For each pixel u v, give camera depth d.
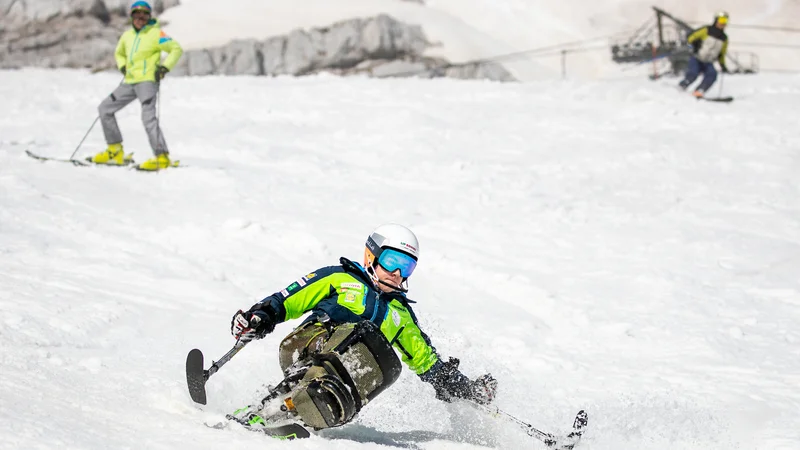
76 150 36.22
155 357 17.06
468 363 19.48
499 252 28.53
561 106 52.72
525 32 144.88
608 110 50.88
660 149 41.97
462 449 13.78
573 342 21.75
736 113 48.78
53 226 26.72
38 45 130.12
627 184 37.19
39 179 32.62
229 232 27.81
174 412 13.51
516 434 14.91
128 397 13.89
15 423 10.98
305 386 12.57
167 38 35.59
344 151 41.69
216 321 20.39
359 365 12.91
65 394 13.20
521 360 20.08
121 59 35.78
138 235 27.02
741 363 20.34
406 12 140.38
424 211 32.47
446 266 26.53
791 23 142.00
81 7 133.50
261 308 13.20
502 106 52.34
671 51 89.38
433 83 61.44
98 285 21.94
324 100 53.44
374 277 13.87
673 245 29.47
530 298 24.45
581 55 138.62
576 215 32.62
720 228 31.69
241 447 11.78
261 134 44.09
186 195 32.53
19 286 20.64
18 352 15.55
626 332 22.22
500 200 34.34
